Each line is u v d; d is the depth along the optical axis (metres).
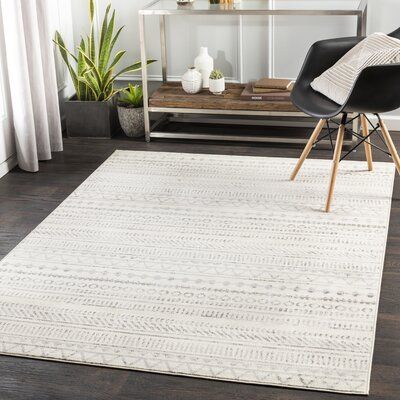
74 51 4.34
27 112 3.48
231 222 3.01
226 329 2.32
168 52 4.23
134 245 2.85
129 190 3.34
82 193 3.33
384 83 2.90
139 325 2.35
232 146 3.86
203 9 3.64
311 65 3.38
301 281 2.57
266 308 2.42
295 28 4.00
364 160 3.62
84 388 2.09
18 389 2.10
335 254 2.75
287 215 3.06
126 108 3.95
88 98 4.04
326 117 3.05
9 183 3.47
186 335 2.30
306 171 3.50
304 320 2.36
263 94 3.74
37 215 3.15
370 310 2.40
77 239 2.91
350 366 2.14
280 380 2.09
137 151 3.82
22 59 3.39
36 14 3.51
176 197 3.26
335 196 3.22
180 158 3.71
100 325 2.36
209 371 2.14
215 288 2.54
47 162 3.72
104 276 2.64
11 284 2.60
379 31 3.88
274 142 3.89
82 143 3.97
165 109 3.87
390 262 2.71
